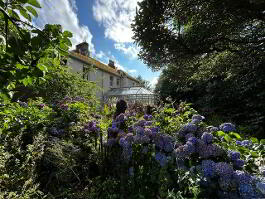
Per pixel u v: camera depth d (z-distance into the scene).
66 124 2.81
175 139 1.93
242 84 4.85
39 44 0.69
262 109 4.64
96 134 2.79
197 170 1.49
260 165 1.53
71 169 1.96
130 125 2.64
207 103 6.68
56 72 4.57
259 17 3.79
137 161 2.06
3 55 0.66
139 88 16.89
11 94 0.72
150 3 4.30
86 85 6.13
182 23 4.51
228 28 4.23
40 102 3.35
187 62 5.20
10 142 1.95
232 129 2.02
